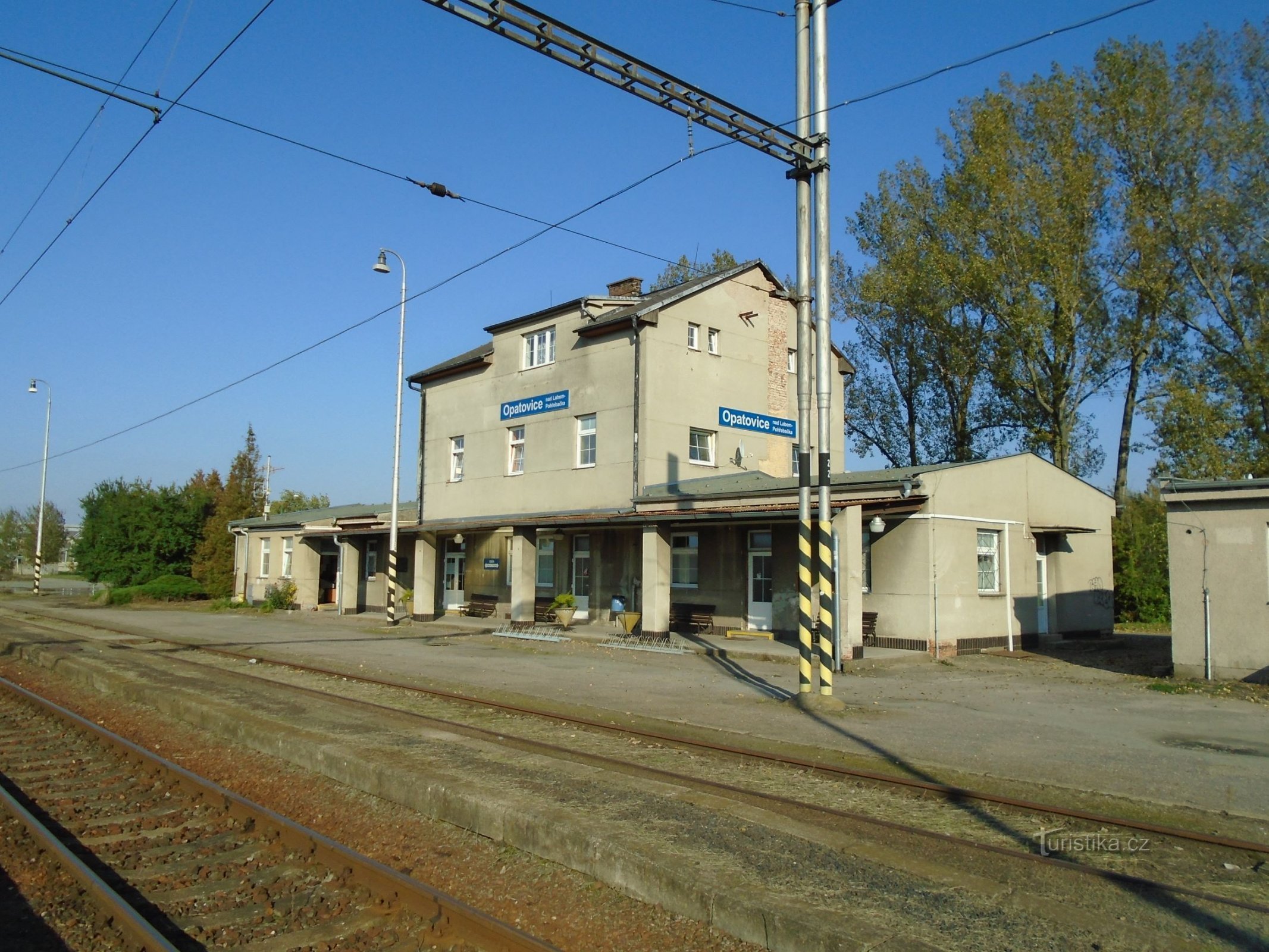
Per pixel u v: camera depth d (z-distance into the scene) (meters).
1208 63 27.92
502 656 20.28
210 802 8.25
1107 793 8.34
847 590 19.16
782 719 12.25
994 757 9.85
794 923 5.04
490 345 31.77
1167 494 16.61
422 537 31.30
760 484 22.28
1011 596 22.36
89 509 53.81
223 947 5.36
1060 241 28.31
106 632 27.62
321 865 6.55
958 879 5.86
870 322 35.97
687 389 26.28
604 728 11.31
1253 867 6.39
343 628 28.86
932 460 35.97
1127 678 16.77
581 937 5.39
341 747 9.53
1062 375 30.14
